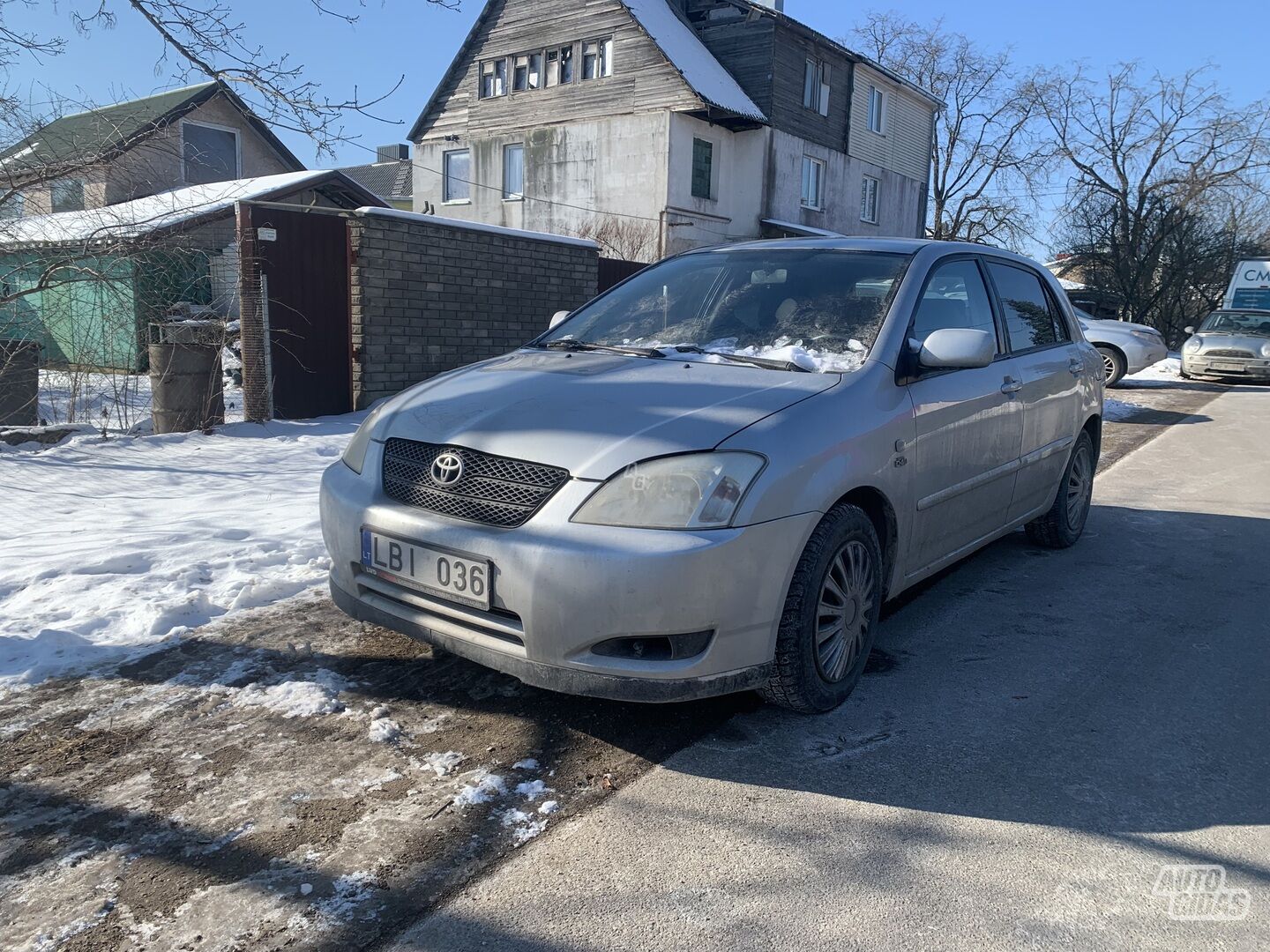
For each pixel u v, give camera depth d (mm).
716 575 2641
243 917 2100
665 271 4484
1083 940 2092
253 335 8617
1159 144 36000
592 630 2619
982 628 4133
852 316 3664
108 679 3320
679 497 2674
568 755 2881
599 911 2156
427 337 10109
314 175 16688
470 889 2223
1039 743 3039
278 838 2400
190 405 8203
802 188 26641
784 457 2824
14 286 8891
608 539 2619
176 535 5055
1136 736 3105
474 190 27203
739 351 3586
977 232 40438
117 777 2676
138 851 2336
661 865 2340
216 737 2924
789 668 2938
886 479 3260
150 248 8133
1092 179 37562
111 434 7973
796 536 2826
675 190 23312
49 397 9172
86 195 8570
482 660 2830
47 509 5648
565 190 25109
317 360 9172
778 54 24859
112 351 9398
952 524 3887
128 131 7922
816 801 2656
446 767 2775
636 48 23266
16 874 2234
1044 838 2496
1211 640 4027
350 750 2857
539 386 3252
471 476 2896
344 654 3582
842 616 3158
